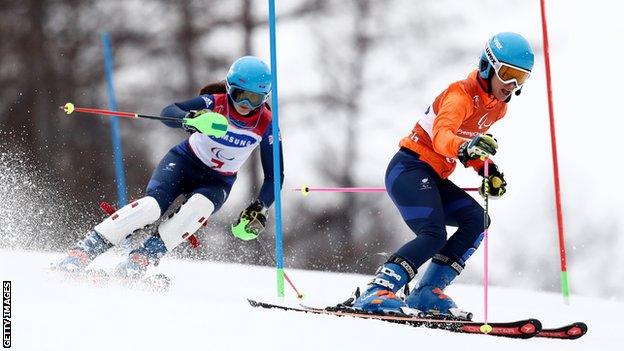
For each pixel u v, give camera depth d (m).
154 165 75.19
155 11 79.12
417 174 20.25
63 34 77.94
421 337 16.39
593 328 21.50
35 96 76.88
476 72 20.12
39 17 77.50
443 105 19.56
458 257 20.72
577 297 32.47
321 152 78.94
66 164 75.44
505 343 16.58
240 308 18.00
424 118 20.64
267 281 28.67
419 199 19.94
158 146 76.31
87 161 75.25
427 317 18.53
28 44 77.25
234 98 22.06
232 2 79.56
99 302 16.94
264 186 23.19
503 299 29.31
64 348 13.34
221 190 23.38
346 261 76.31
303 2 80.44
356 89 79.81
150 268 29.11
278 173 22.89
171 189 23.05
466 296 29.80
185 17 78.81
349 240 76.75
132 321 15.41
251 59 21.97
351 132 79.19
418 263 19.47
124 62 78.38
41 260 23.56
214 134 21.09
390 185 20.64
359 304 19.19
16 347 13.20
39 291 17.73
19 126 76.44
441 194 20.98
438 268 20.72
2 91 76.94
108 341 13.92
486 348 15.84
